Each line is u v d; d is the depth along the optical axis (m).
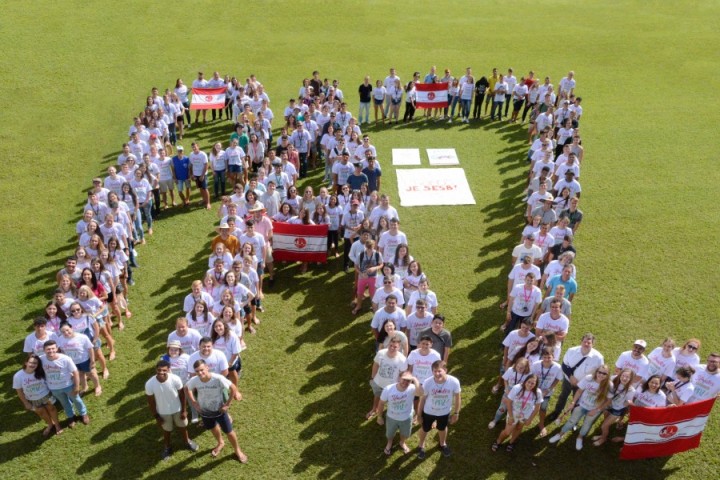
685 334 12.38
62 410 10.48
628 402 9.20
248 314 12.21
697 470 9.38
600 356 9.56
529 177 18.09
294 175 17.41
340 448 9.71
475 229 16.55
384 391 8.86
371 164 16.33
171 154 20.75
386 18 35.81
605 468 9.41
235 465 9.38
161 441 9.84
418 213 17.44
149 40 31.73
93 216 14.32
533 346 9.52
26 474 9.18
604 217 17.08
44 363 9.46
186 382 9.64
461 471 9.30
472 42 33.00
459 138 22.48
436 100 23.53
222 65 29.61
